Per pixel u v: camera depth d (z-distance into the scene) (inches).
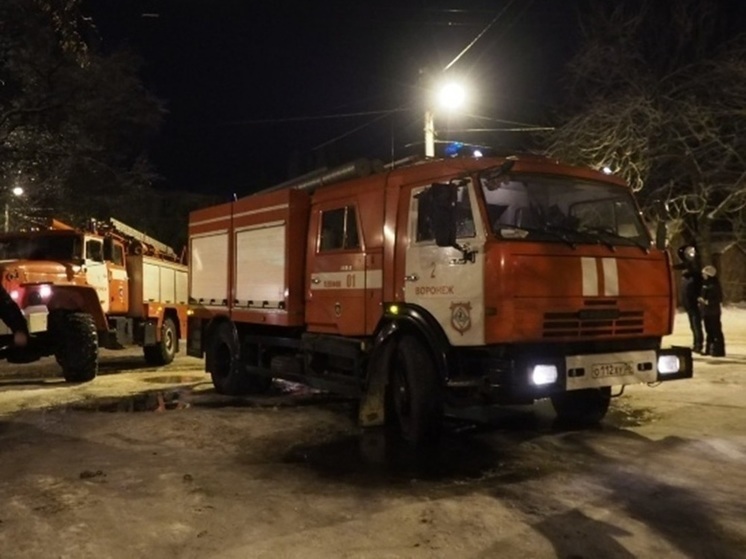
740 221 968.3
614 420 344.8
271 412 376.8
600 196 317.4
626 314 300.2
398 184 324.8
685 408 365.7
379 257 332.8
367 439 316.8
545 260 281.3
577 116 861.8
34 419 366.6
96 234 590.9
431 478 257.0
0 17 708.0
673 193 928.3
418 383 302.5
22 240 559.5
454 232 282.5
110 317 599.5
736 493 235.1
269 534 205.0
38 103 801.6
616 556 188.4
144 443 311.6
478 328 278.2
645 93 848.9
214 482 252.5
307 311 384.2
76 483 251.8
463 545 196.1
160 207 1379.2
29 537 203.5
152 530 208.1
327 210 371.9
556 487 243.8
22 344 250.7
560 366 278.4
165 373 582.6
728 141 863.7
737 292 1051.9
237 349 437.7
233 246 441.4
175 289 706.8
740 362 519.8
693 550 191.8
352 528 208.8
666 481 247.8
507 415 364.2
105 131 884.0
